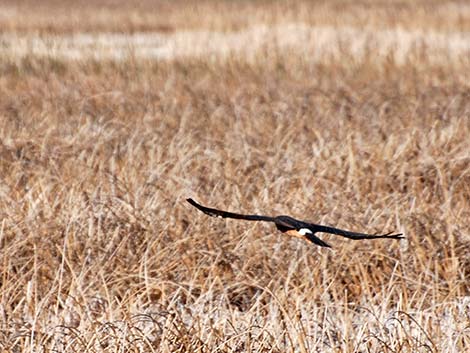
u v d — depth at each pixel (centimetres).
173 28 5191
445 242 1438
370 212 1534
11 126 2145
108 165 1786
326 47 3931
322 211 1519
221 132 2106
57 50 3856
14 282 1338
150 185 1608
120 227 1452
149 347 1134
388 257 1361
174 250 1412
